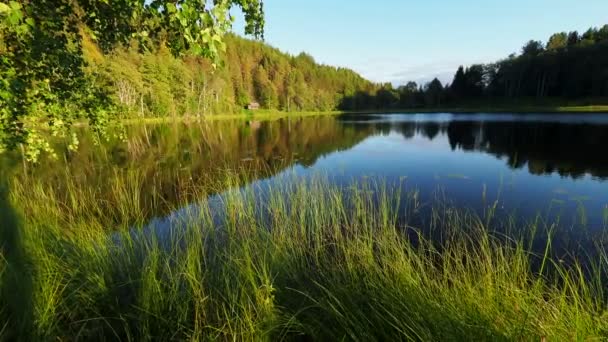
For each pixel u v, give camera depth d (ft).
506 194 23.66
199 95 166.30
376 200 22.15
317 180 24.49
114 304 8.36
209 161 43.04
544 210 19.94
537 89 184.65
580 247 14.57
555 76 175.94
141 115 115.55
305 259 11.95
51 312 7.29
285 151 51.42
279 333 7.40
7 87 8.18
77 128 66.49
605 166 32.58
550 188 25.04
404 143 56.75
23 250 9.63
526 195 23.29
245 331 7.16
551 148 44.57
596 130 61.11
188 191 26.45
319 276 10.19
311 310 8.15
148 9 7.61
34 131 11.66
